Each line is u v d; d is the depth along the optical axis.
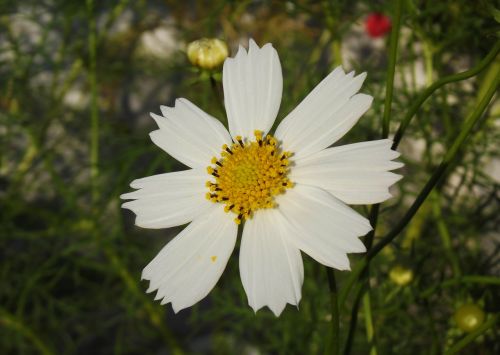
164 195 0.14
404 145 0.28
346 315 0.22
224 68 0.14
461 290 0.19
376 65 0.28
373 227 0.13
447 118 0.22
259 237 0.13
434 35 0.21
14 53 0.29
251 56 0.14
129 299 0.29
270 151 0.14
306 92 0.23
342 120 0.13
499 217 0.24
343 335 0.22
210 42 0.15
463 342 0.13
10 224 0.28
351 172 0.12
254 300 0.12
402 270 0.17
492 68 0.22
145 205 0.14
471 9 0.19
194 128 0.15
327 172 0.13
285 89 0.24
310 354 0.24
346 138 0.23
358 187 0.12
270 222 0.13
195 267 0.13
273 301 0.12
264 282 0.12
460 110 0.24
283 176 0.13
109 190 0.28
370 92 0.22
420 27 0.21
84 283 0.29
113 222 0.29
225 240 0.13
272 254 0.13
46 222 0.32
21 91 0.29
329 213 0.12
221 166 0.14
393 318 0.21
